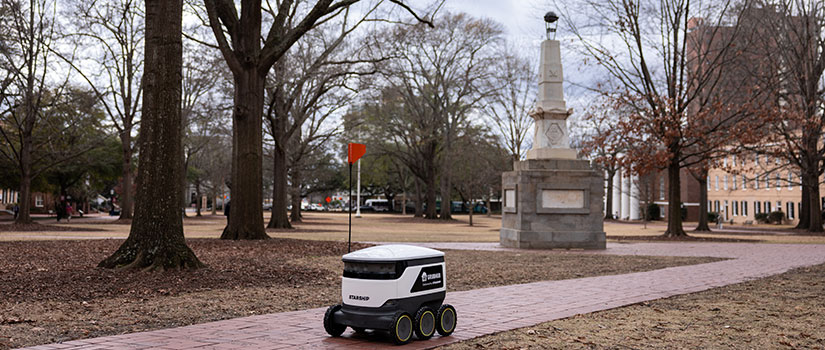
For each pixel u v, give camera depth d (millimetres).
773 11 42156
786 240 34000
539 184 25219
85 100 41938
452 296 11156
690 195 88188
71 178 60031
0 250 18141
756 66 42625
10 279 11891
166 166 14008
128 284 11773
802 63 42375
